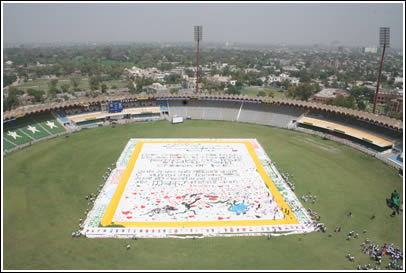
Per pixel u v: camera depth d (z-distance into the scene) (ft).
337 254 140.56
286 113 360.69
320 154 265.75
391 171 232.12
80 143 283.59
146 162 242.37
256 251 142.41
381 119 281.95
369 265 131.54
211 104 393.50
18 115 279.28
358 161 250.98
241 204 183.21
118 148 272.10
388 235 155.43
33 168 225.76
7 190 192.13
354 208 180.34
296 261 134.92
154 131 325.01
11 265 129.08
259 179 216.33
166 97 381.60
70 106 333.62
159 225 161.68
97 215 168.76
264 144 289.53
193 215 171.01
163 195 192.03
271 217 170.30
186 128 337.72
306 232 157.58
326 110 326.03
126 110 369.09
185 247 144.87
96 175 217.36
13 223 159.02
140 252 140.46
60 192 191.93
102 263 132.05
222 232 157.07
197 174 222.48
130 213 171.73
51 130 305.53
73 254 137.90
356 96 577.84
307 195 194.80
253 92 652.07
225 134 318.45
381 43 331.77
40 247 141.90
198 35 422.00
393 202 182.09
